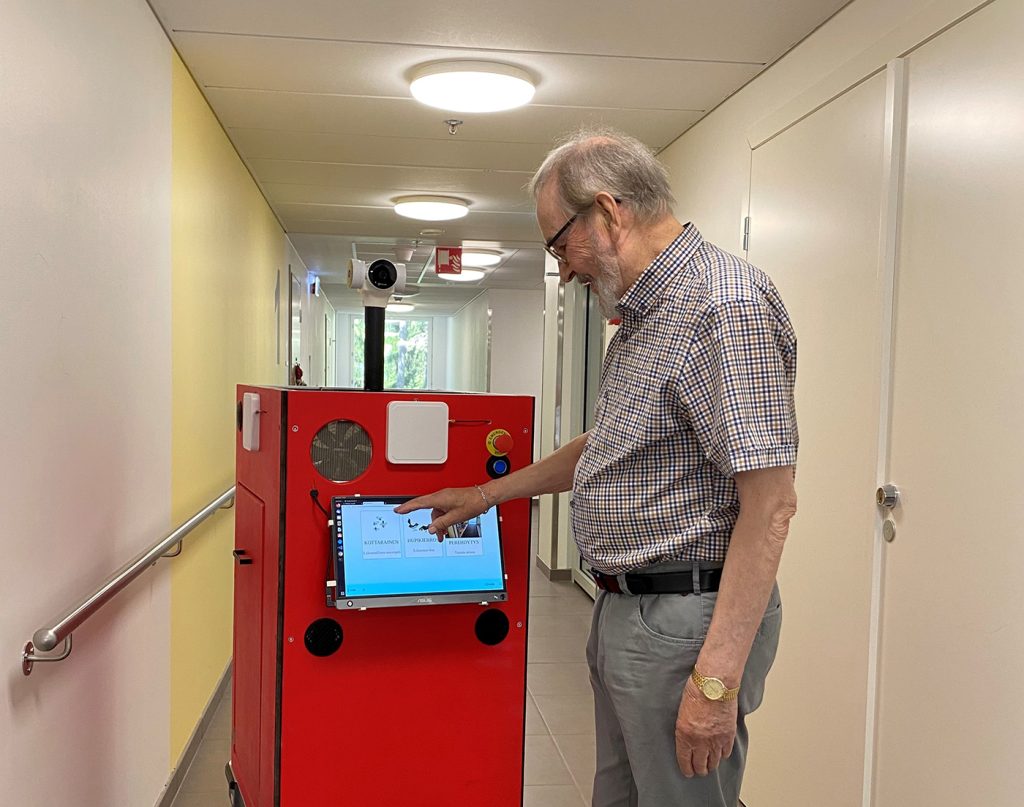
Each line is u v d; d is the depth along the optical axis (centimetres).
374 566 195
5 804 161
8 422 158
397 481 201
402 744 207
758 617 144
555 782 324
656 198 158
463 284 1123
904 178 218
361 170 490
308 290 1034
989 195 185
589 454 165
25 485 167
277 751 201
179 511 306
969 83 192
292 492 196
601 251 159
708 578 155
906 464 215
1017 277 176
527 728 374
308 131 408
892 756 218
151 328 265
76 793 201
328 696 202
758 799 292
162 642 285
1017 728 174
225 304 412
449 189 541
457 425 204
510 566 210
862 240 236
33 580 172
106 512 220
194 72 324
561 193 160
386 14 269
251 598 233
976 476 188
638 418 154
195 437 336
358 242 786
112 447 224
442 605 205
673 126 387
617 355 165
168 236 288
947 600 197
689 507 153
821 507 256
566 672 452
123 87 232
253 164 478
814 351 263
